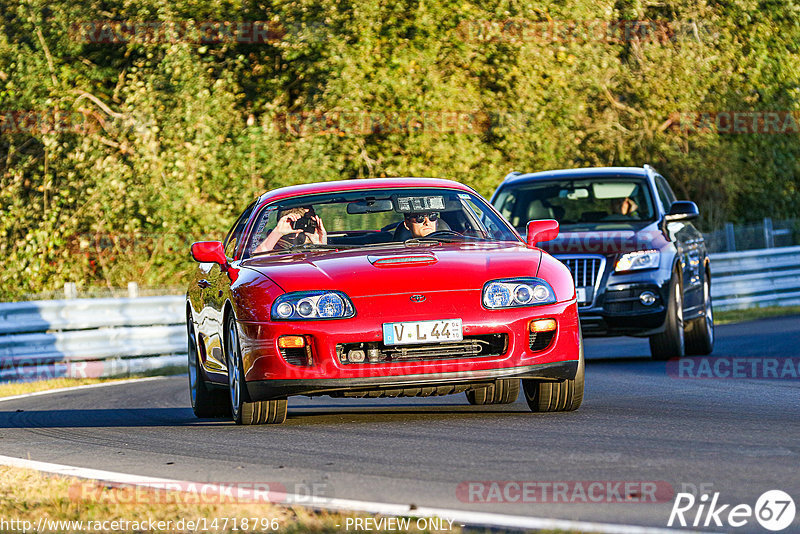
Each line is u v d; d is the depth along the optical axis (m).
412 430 24.47
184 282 74.25
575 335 25.12
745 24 97.25
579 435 22.70
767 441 21.30
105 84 81.06
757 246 85.38
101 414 33.62
